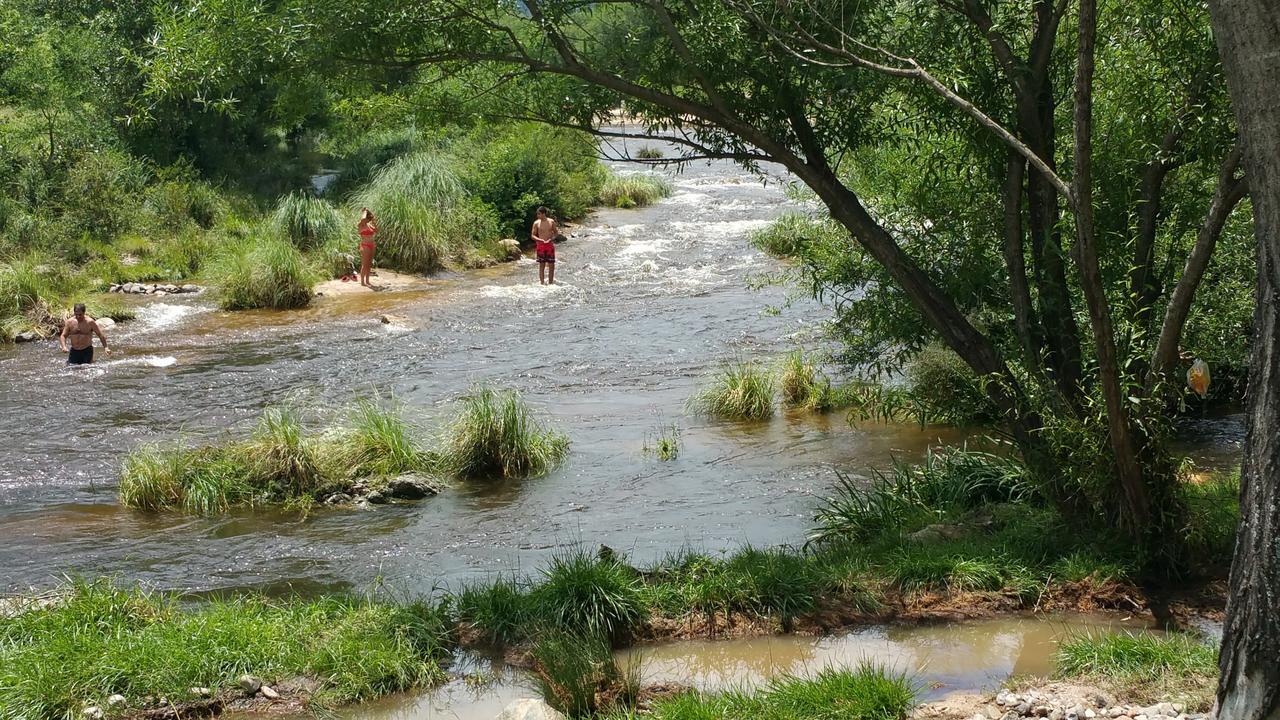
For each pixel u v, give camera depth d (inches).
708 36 345.1
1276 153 185.0
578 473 506.0
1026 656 297.9
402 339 799.7
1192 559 338.3
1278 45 182.5
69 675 282.0
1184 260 374.9
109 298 910.4
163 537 434.3
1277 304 191.5
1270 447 194.9
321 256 1053.8
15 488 493.7
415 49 355.3
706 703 260.1
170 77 344.5
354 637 307.0
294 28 331.6
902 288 371.6
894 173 438.9
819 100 380.5
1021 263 349.4
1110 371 305.6
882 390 552.1
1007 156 350.6
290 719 276.4
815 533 411.8
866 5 352.5
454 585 375.9
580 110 386.0
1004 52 342.6
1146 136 346.6
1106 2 364.8
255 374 700.0
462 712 279.1
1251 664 197.9
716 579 340.5
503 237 1208.2
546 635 304.5
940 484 426.6
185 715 277.1
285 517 457.7
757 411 591.8
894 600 335.9
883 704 257.8
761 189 1668.3
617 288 986.1
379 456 503.8
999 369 361.1
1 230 992.2
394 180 1171.3
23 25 1169.4
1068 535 358.9
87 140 1171.3
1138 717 245.9
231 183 1298.0
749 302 906.1
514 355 748.0
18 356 749.9
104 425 588.1
